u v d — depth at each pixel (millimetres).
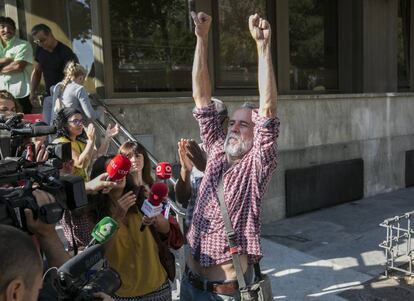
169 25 6527
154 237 2570
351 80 8836
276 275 4469
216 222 2209
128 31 6141
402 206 7348
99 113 4352
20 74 4867
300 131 6949
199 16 2490
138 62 6262
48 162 1705
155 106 5367
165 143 5469
